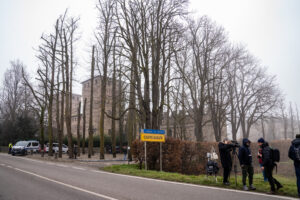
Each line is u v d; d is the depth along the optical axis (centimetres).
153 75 1825
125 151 2562
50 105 3016
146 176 1141
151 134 1388
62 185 860
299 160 664
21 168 1451
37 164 1773
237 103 3130
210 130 4206
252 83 3203
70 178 1045
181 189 782
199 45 2595
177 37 1877
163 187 821
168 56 1836
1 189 791
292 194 687
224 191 747
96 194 703
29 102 4672
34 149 3659
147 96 1795
